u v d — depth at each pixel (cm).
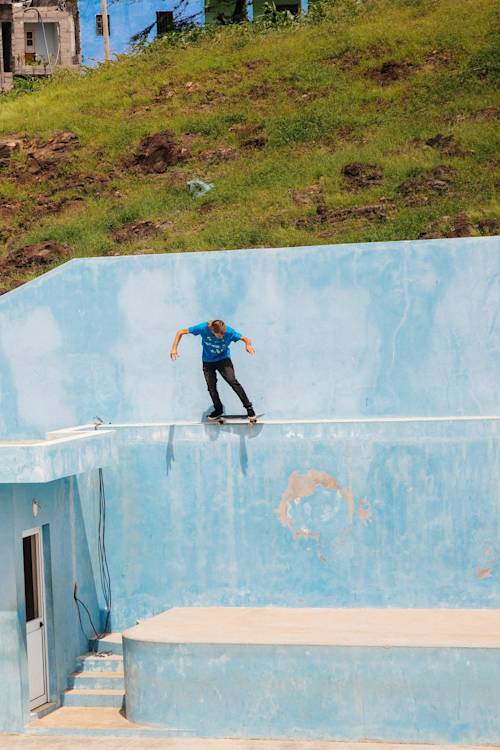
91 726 3094
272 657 2941
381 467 3447
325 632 3070
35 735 3103
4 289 5203
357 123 6662
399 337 3653
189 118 7081
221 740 2962
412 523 3434
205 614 3425
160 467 3616
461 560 3409
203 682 2989
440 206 5275
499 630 3036
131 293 3819
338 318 3688
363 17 8456
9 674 3153
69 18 11612
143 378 3825
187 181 6334
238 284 3744
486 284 3591
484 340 3600
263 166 6281
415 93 6881
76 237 5781
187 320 3788
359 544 3466
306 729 2927
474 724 2823
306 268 3697
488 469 3394
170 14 10788
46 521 3334
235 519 3559
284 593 3522
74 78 8706
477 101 6506
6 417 3928
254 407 3750
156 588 3628
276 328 3728
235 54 8062
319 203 5656
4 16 11562
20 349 3906
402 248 3634
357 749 2834
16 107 7975
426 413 3647
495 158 5734
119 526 3647
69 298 3862
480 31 7494
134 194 6341
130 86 7962
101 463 3412
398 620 3238
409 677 2859
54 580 3347
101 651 3569
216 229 5444
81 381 3872
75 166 6719
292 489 3509
